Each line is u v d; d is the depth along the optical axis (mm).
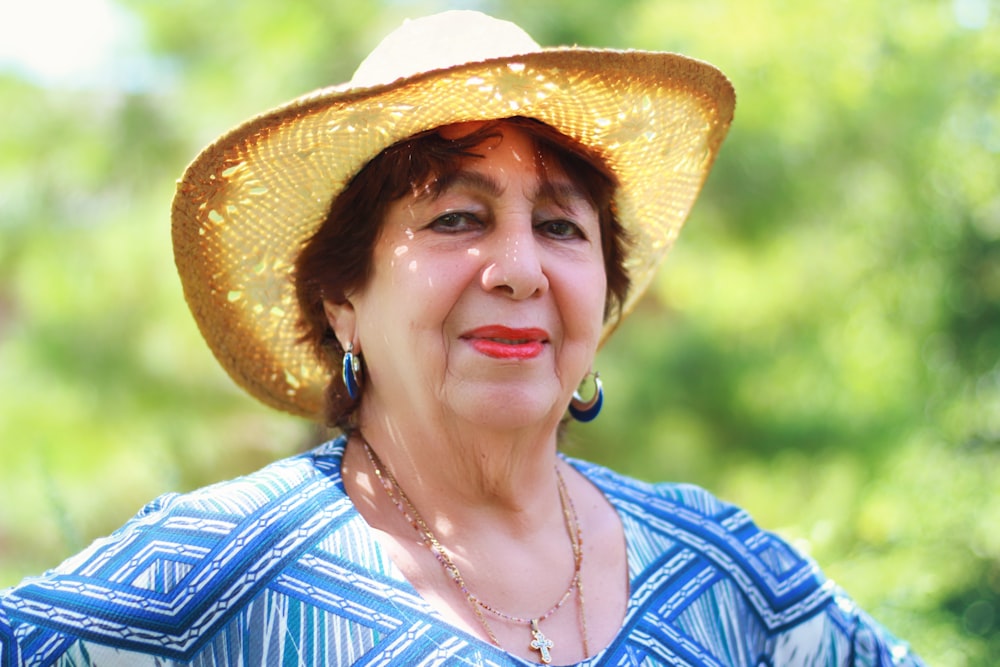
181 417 4566
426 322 1694
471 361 1684
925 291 5910
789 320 5645
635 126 1815
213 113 5094
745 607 1898
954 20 5273
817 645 1949
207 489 1711
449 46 1745
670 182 2053
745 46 4953
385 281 1757
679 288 5586
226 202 1847
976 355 6059
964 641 3291
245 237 1909
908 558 3580
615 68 1687
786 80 4992
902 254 5812
